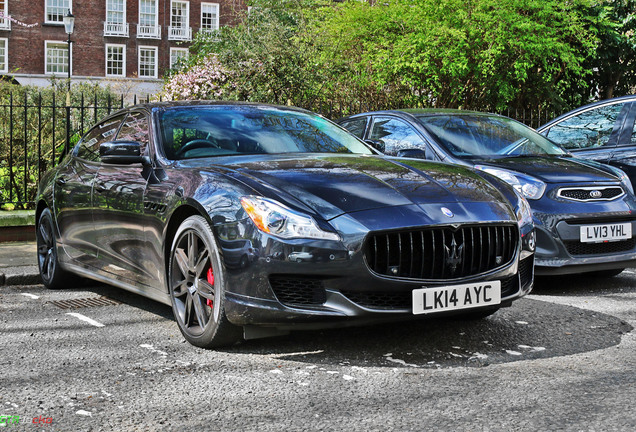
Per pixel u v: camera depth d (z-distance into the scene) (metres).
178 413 2.87
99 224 4.96
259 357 3.69
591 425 2.70
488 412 2.85
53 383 3.28
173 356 3.73
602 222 5.62
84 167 5.38
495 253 3.78
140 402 3.01
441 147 6.42
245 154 4.45
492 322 4.47
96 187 4.98
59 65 41.28
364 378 3.33
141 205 4.36
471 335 4.13
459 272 3.66
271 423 2.75
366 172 4.00
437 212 3.62
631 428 2.66
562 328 4.32
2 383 3.28
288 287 3.53
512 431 2.65
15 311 4.96
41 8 40.66
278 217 3.51
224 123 4.77
